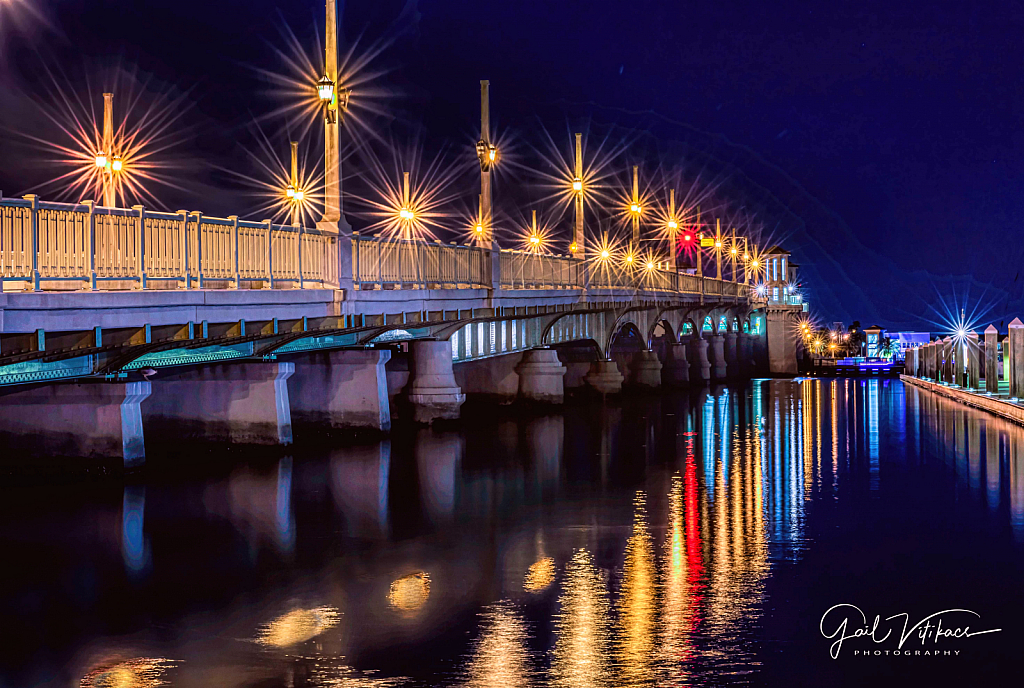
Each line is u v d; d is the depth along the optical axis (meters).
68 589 23.59
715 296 118.81
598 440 53.16
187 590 23.62
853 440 54.84
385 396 48.16
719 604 22.69
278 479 37.09
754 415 70.12
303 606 22.44
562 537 29.44
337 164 38.53
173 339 30.38
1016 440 54.81
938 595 23.61
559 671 18.59
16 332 24.61
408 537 29.20
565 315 75.06
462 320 51.16
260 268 33.56
